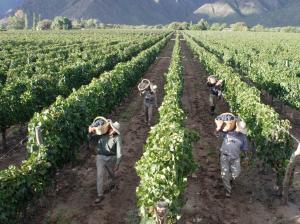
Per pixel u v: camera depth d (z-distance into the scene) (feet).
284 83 68.90
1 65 93.81
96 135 34.60
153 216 26.48
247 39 281.74
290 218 32.81
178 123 35.91
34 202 31.45
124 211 33.50
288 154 36.42
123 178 39.58
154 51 138.51
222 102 74.18
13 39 237.45
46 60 106.52
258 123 40.55
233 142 34.76
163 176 27.37
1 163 44.70
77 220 32.07
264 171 41.50
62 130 37.68
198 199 35.60
